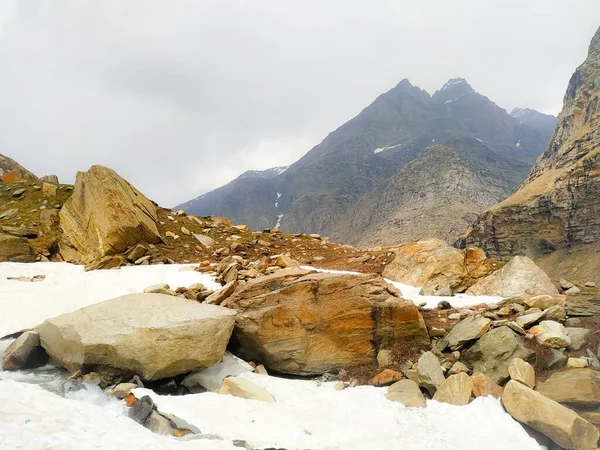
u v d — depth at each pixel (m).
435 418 9.62
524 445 8.56
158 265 22.11
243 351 13.48
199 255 24.64
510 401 9.61
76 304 15.62
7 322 13.71
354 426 9.45
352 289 13.89
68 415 7.19
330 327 13.20
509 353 11.30
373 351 13.11
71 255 23.08
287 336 12.95
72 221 24.28
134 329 10.90
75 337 11.03
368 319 13.37
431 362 11.62
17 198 28.19
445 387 10.65
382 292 14.15
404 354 12.74
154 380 10.98
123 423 7.64
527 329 12.74
